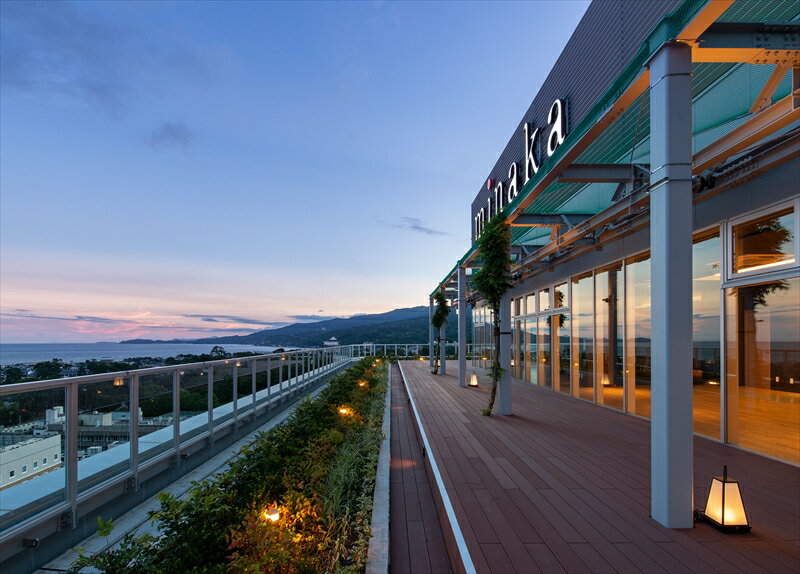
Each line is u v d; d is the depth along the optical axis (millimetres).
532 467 4496
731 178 5000
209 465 5273
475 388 11766
